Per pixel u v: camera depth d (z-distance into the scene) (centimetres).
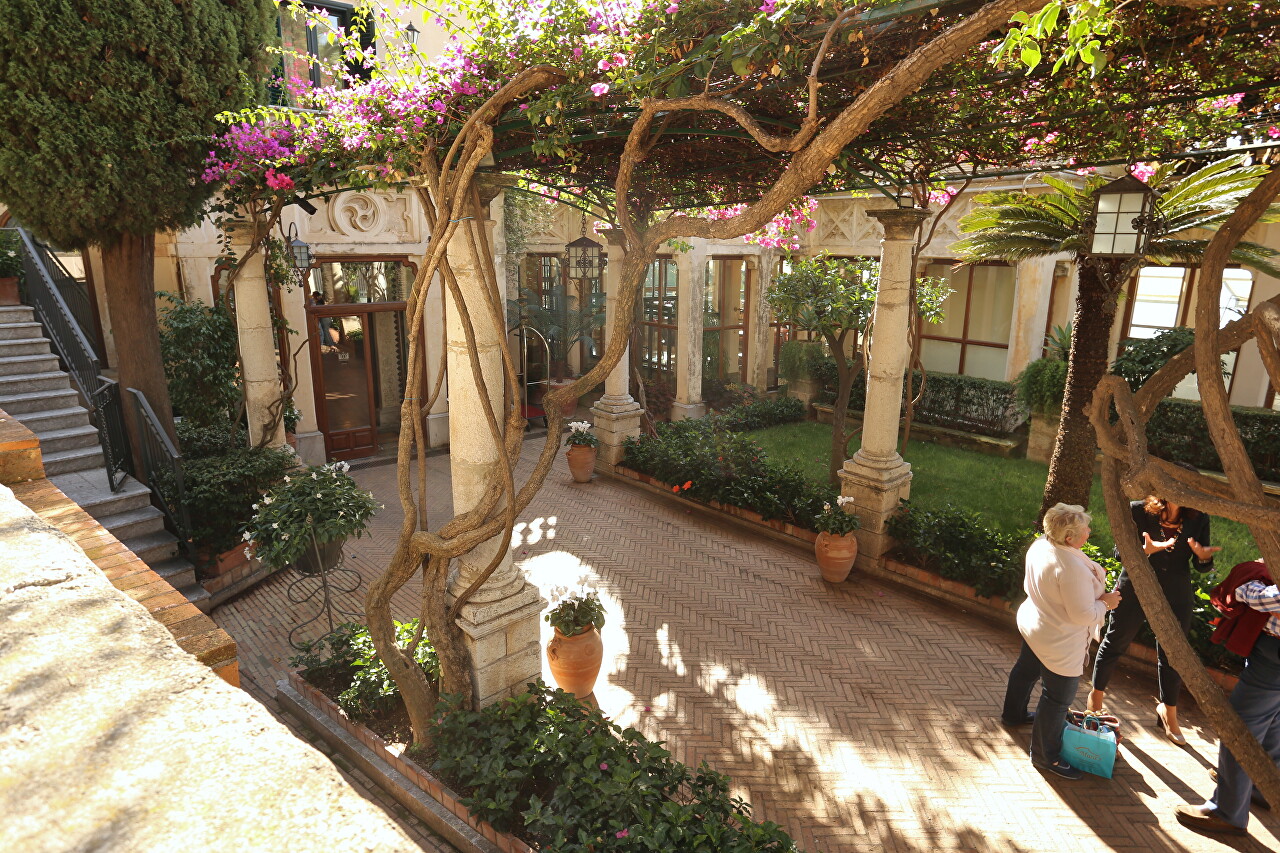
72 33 601
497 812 436
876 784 524
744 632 733
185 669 106
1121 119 488
